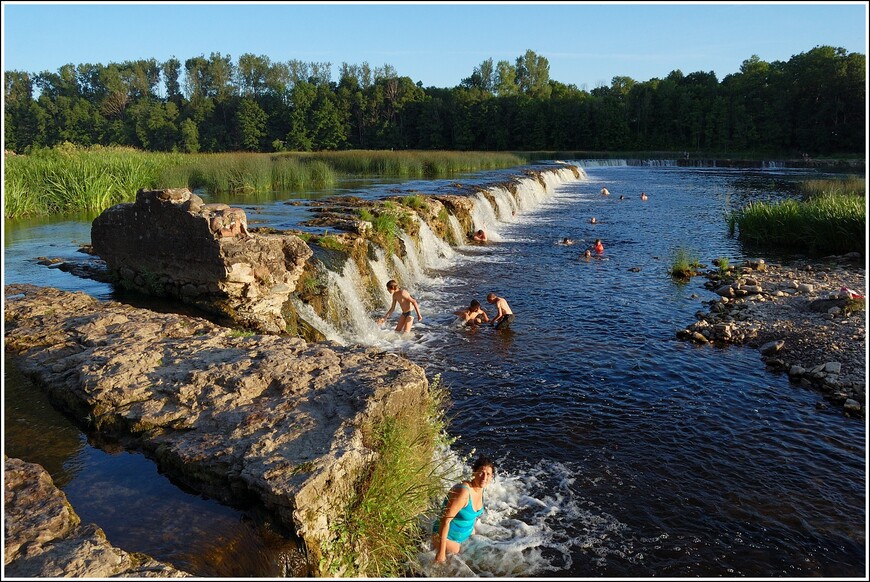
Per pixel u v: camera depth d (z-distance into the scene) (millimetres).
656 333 14742
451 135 119250
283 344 9195
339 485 6133
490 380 11891
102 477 6387
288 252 13250
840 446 9453
